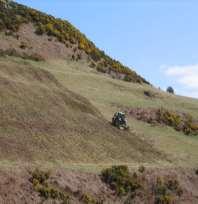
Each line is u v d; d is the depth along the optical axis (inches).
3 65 2301.9
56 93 2263.8
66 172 1558.8
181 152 2229.3
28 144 1686.8
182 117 2738.7
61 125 1948.8
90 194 1524.4
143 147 2121.1
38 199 1370.6
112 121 2236.7
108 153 1920.5
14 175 1398.9
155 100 2891.2
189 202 1813.5
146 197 1691.7
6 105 1892.2
